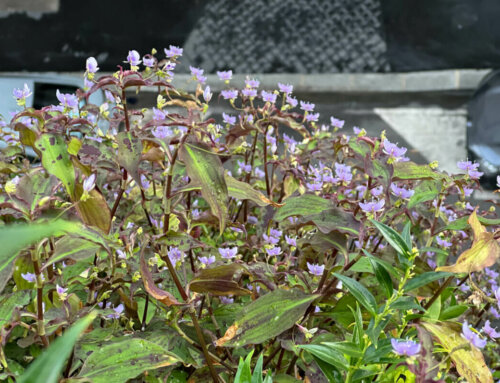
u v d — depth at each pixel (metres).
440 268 0.92
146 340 0.92
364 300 0.93
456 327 0.97
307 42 9.32
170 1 9.66
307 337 0.98
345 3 9.66
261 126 1.31
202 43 9.42
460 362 0.92
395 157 1.04
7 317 0.93
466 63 8.87
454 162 6.27
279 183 1.46
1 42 9.48
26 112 0.97
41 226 0.46
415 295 1.06
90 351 0.94
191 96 1.12
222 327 1.09
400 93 8.38
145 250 1.02
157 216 1.10
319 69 8.92
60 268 1.08
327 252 1.15
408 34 9.36
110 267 1.01
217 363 1.02
